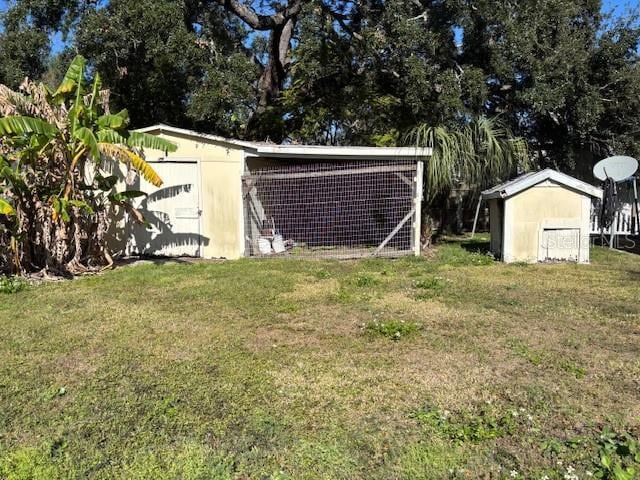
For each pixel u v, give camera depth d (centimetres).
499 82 1277
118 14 1073
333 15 1341
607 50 1248
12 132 713
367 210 1153
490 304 588
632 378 374
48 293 676
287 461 274
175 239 1012
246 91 1217
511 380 371
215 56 1250
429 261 908
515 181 929
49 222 794
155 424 313
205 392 356
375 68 1282
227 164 988
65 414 326
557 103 1152
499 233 934
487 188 1197
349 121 1431
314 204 1155
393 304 593
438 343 453
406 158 1027
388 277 760
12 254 780
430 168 1038
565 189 883
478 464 270
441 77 1123
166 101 1402
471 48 1222
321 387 362
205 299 631
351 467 269
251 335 484
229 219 994
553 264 870
